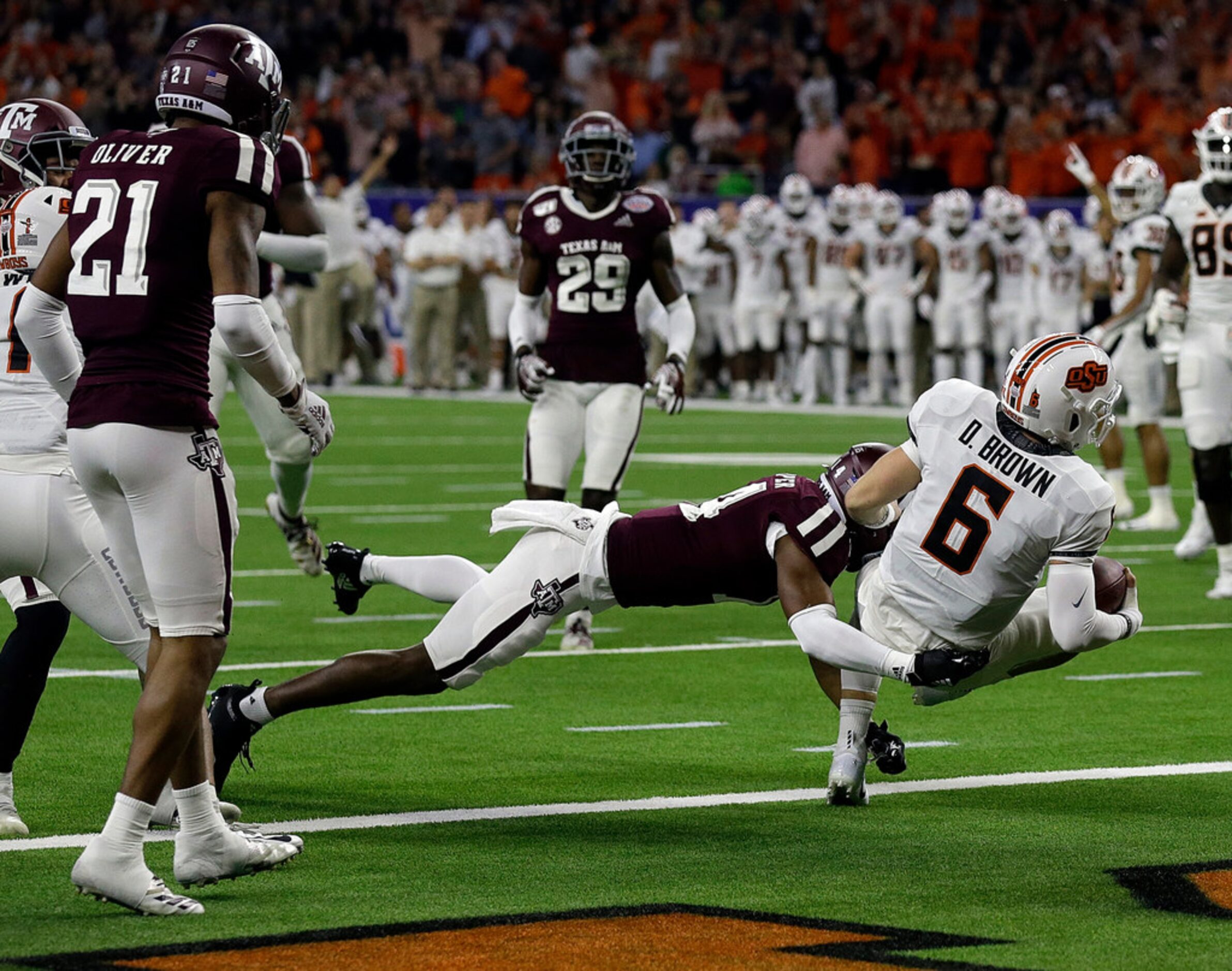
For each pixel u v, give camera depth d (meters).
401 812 17.75
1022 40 96.88
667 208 27.75
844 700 18.17
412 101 91.44
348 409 71.75
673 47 96.31
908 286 76.06
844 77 93.94
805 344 81.44
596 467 27.39
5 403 16.61
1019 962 12.84
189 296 14.41
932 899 14.62
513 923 13.80
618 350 27.55
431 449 57.75
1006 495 17.05
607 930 13.62
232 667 25.25
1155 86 94.12
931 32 96.81
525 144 91.56
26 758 19.89
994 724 22.48
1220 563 33.12
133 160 14.52
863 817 17.66
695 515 17.52
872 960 12.84
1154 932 13.69
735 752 20.77
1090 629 17.16
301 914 14.09
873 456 17.64
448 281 78.69
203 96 14.81
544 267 27.75
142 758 14.13
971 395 17.41
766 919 13.98
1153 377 41.41
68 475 16.55
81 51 88.44
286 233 27.50
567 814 17.70
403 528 39.38
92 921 13.91
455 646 17.67
